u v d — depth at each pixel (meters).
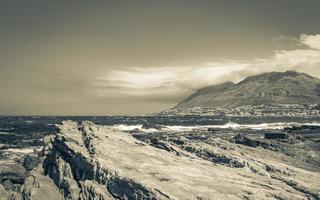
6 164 42.88
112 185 28.86
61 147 35.78
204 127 164.12
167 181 28.55
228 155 40.72
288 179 35.28
